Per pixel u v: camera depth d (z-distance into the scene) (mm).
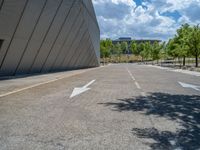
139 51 140750
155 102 8820
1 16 15133
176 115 6727
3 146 4137
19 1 15859
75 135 4797
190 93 11438
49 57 27484
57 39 27156
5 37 16781
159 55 94312
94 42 50938
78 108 7473
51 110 7098
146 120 6109
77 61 43562
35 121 5809
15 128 5199
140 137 4750
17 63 20516
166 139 4660
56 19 24094
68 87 13117
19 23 17484
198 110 7453
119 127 5426
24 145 4195
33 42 21359
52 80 17484
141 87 13727
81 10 30766
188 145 4359
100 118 6234
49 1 20547
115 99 9344
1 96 9602
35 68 25281
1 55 17484
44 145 4211
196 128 5453
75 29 32156
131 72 31672
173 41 56000
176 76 23797
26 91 11227
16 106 7633
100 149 4062
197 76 23922
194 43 44312
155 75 25234
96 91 11703
